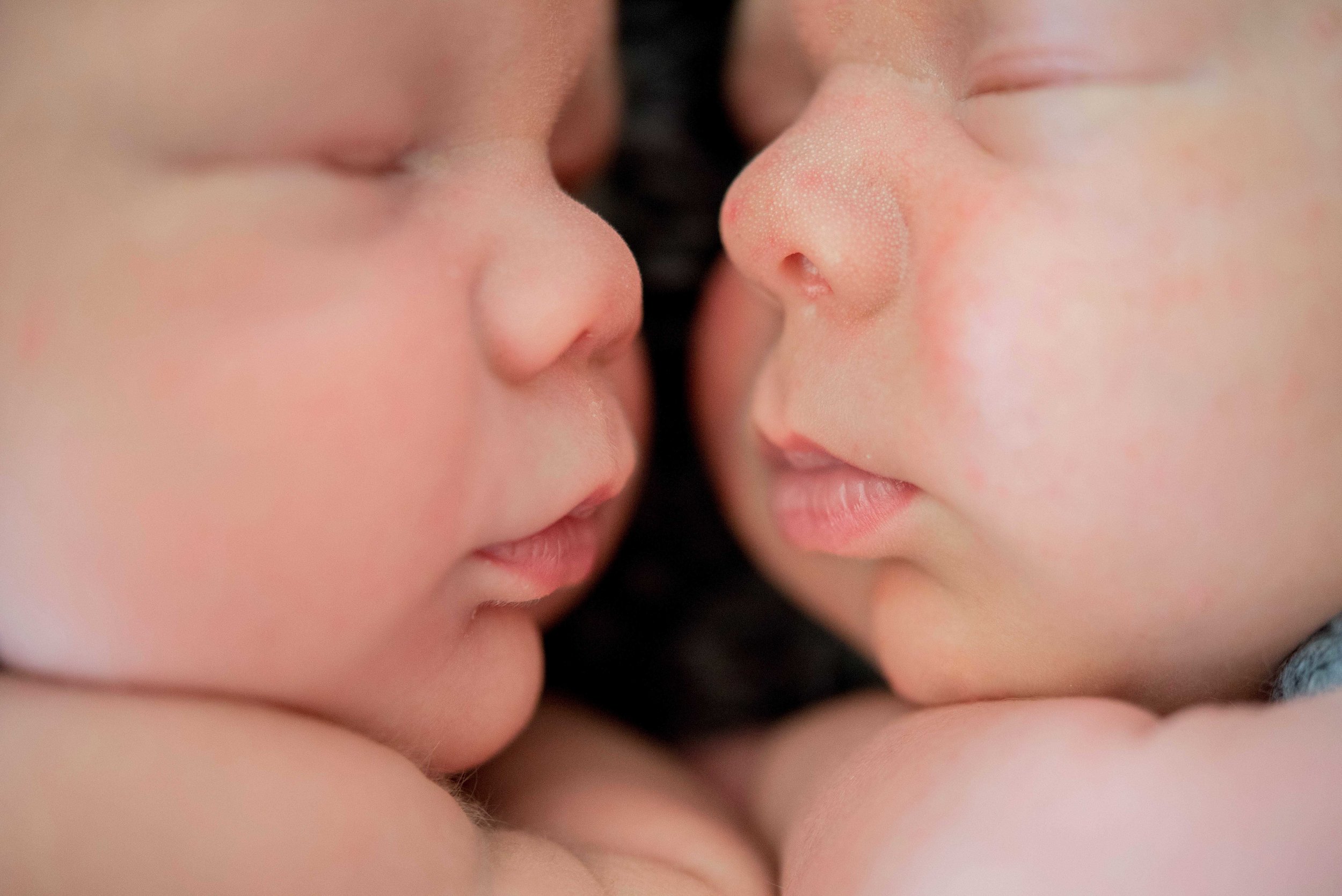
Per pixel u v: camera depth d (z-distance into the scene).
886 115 0.17
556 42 0.17
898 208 0.16
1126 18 0.16
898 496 0.17
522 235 0.16
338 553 0.15
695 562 0.22
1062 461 0.16
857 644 0.19
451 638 0.16
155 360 0.15
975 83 0.16
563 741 0.19
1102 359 0.16
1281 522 0.16
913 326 0.16
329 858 0.15
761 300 0.18
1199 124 0.16
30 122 0.15
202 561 0.15
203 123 0.15
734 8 0.20
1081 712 0.16
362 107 0.15
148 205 0.15
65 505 0.15
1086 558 0.16
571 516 0.17
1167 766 0.15
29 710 0.15
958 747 0.16
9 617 0.15
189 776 0.15
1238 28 0.16
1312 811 0.15
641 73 0.21
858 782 0.17
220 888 0.14
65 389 0.15
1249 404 0.16
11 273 0.15
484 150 0.16
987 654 0.17
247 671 0.15
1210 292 0.16
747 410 0.19
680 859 0.17
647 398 0.19
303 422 0.15
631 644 0.21
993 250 0.16
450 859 0.15
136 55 0.15
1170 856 0.15
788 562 0.19
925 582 0.17
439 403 0.16
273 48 0.15
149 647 0.15
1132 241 0.16
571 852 0.17
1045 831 0.15
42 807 0.14
